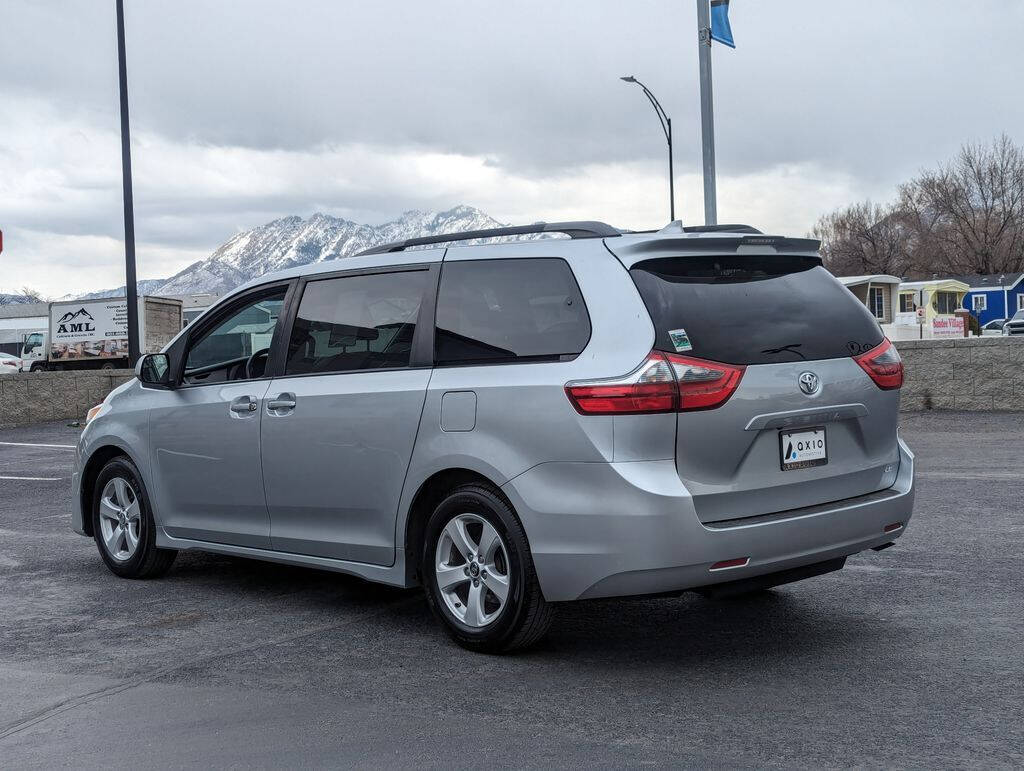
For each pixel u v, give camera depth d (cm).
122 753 373
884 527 484
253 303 614
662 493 424
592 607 566
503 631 470
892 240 8888
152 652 504
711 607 557
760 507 448
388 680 450
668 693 421
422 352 511
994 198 7794
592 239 471
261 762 360
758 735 370
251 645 512
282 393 570
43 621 569
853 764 341
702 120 1848
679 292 447
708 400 433
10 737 393
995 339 1533
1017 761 339
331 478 543
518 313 479
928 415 1525
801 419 455
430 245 547
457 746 369
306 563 569
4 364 4172
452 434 484
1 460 1448
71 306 4416
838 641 483
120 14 2198
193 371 642
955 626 498
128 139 2227
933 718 380
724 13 1819
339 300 562
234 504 602
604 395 434
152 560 663
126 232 2234
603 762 350
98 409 700
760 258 479
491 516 471
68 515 947
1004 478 948
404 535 513
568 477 443
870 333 496
